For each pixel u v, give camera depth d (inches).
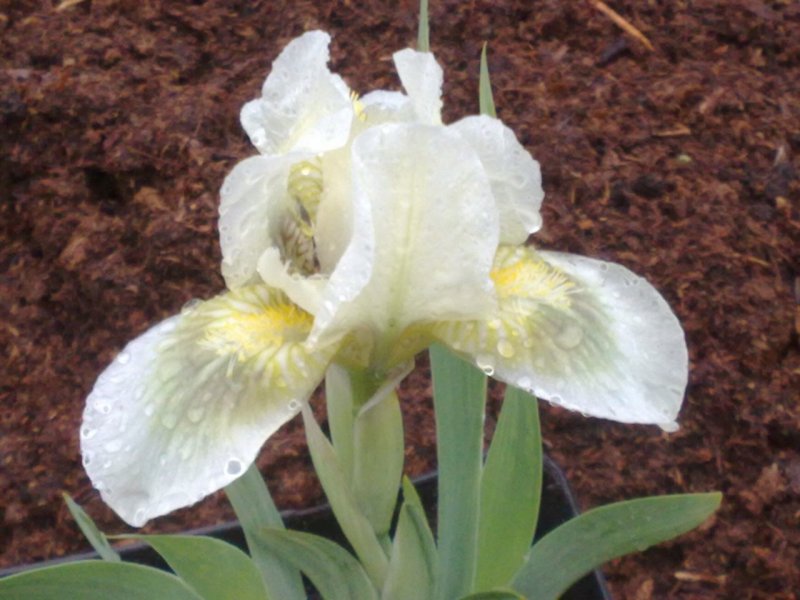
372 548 7.9
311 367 6.9
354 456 7.8
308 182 7.5
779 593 11.9
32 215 15.2
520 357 7.1
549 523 11.5
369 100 7.6
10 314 14.5
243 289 7.4
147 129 15.5
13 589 7.2
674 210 14.9
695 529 12.3
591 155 15.5
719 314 13.9
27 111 15.6
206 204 14.8
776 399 13.2
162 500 6.4
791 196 15.2
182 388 6.7
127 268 14.5
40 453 13.0
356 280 6.6
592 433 13.1
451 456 8.7
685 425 13.1
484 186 6.7
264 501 9.0
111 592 7.5
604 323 7.3
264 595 8.1
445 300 6.9
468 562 8.6
